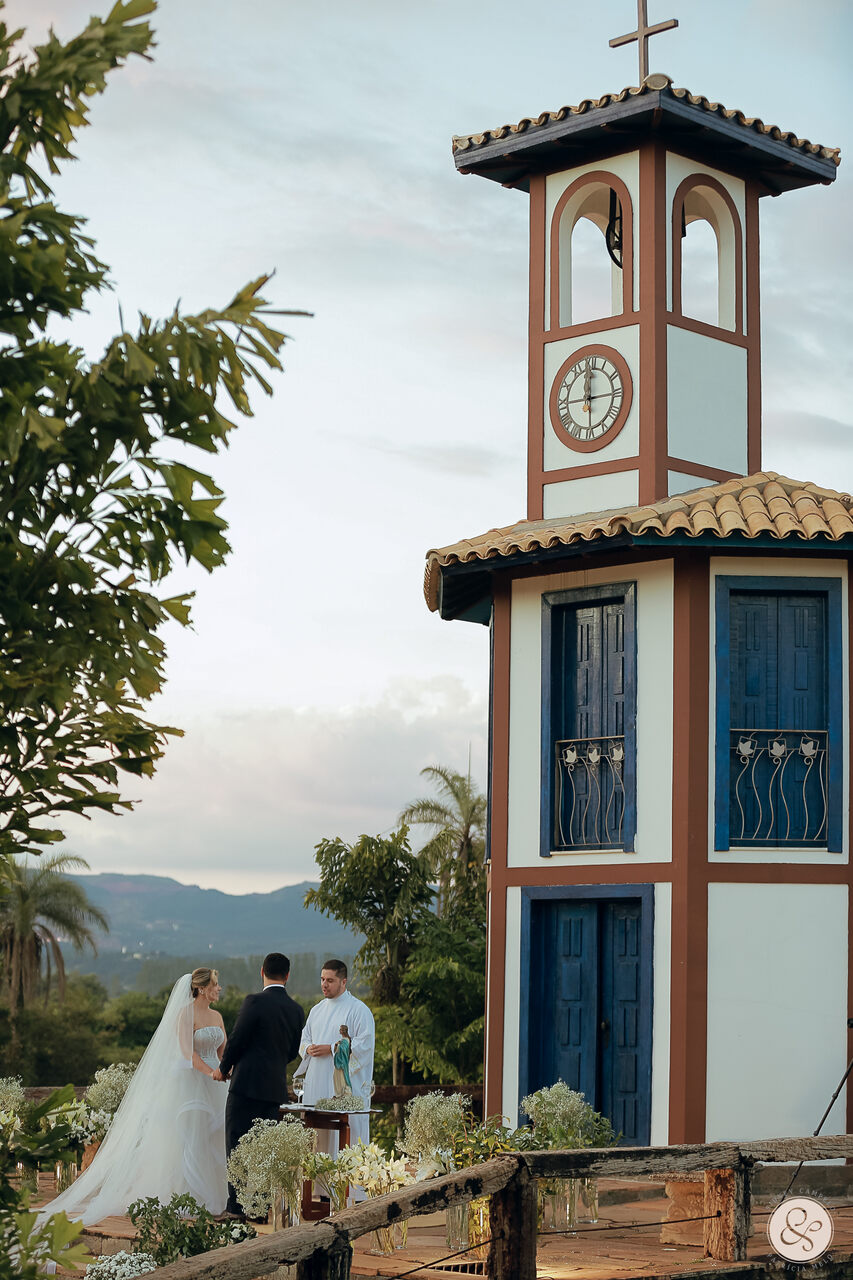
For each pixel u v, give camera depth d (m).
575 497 15.12
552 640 14.29
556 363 15.45
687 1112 12.75
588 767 14.03
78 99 4.82
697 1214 10.24
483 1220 9.00
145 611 4.70
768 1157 8.73
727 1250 8.66
